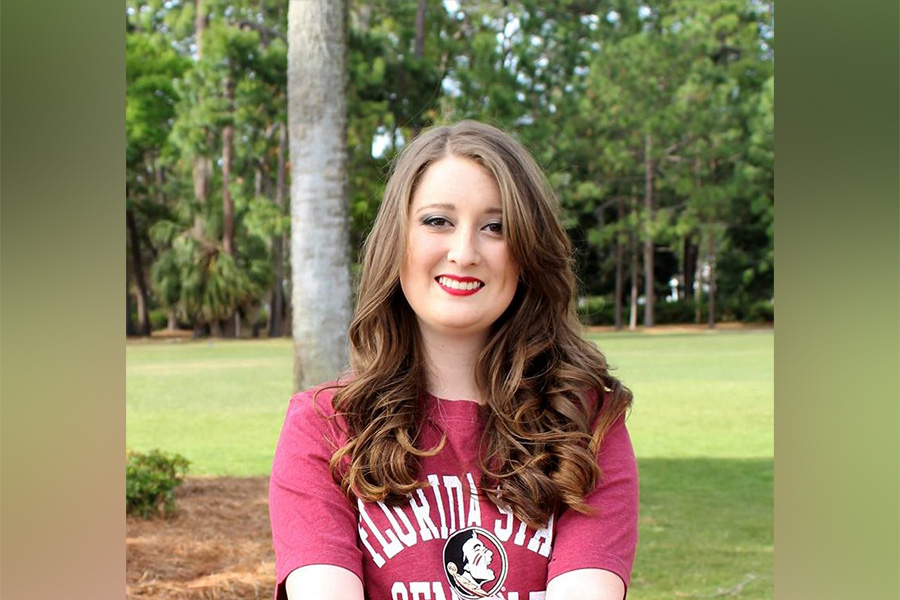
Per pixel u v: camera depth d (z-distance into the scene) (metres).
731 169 25.66
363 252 1.59
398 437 1.43
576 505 1.42
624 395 1.56
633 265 26.98
